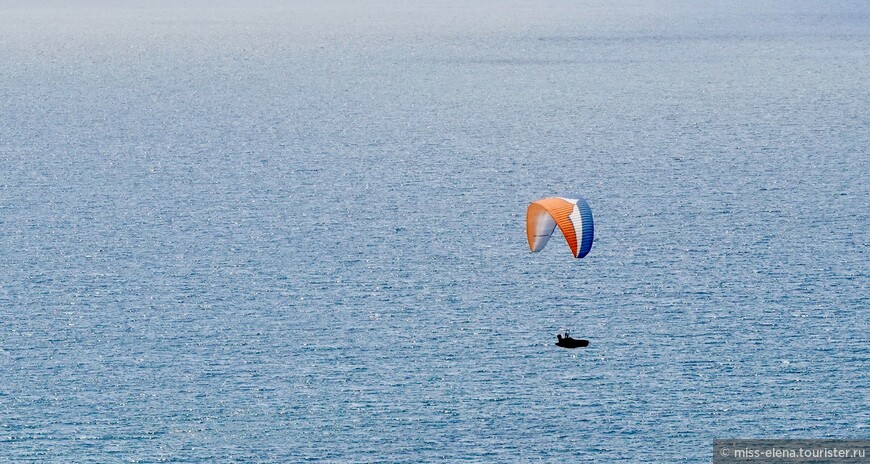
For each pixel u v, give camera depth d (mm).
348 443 196125
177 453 192750
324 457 191750
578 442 196500
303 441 196750
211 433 199375
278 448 194500
